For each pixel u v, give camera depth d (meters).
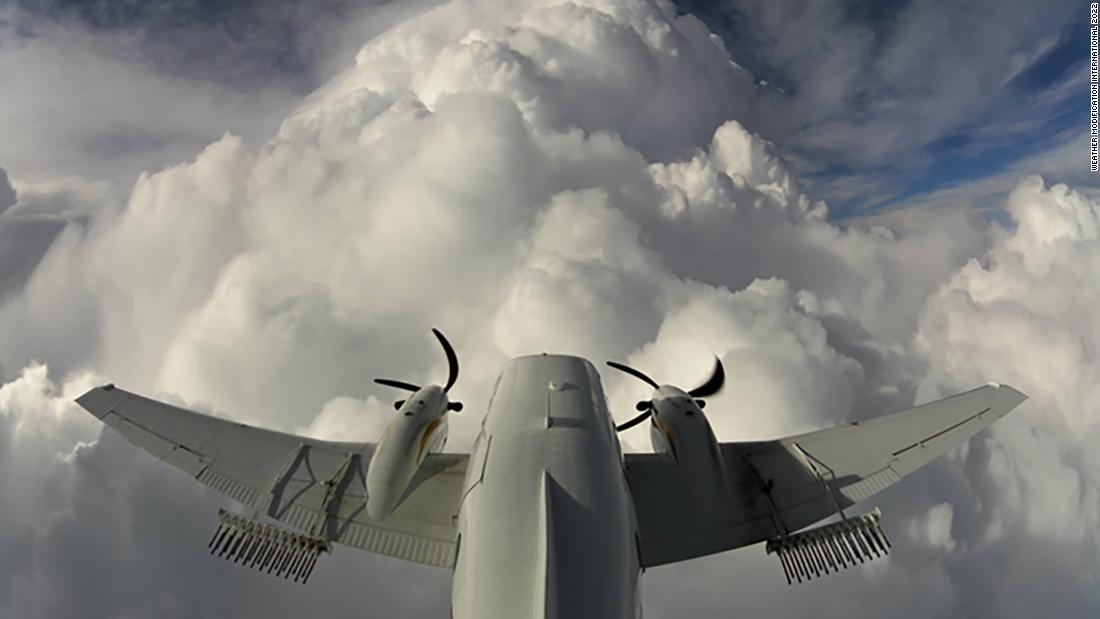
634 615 7.23
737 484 11.02
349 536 10.01
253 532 9.77
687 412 11.06
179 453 11.05
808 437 11.90
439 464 11.34
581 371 11.75
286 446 11.41
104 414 11.59
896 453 11.27
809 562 9.59
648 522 10.22
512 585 7.02
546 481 7.99
